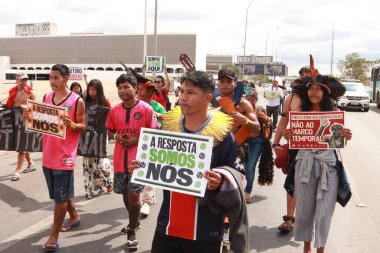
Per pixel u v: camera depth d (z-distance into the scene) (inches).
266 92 591.5
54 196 177.5
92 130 248.8
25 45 4859.7
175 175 100.2
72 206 205.9
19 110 295.4
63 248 181.9
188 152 99.7
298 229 162.9
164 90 307.1
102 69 4574.3
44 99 181.6
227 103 165.6
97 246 184.7
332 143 155.1
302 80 163.9
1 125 295.0
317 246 154.7
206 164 97.4
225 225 155.9
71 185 183.6
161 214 105.9
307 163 158.4
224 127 101.9
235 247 101.0
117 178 180.1
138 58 4426.7
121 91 176.1
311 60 160.4
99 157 252.2
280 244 190.7
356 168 362.3
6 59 4756.4
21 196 260.1
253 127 167.8
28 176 309.1
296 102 167.9
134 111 177.3
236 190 98.3
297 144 157.5
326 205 154.8
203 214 100.5
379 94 1167.6
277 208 245.4
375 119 852.6
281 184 305.1
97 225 210.8
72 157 176.9
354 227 214.4
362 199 265.4
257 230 208.2
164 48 4279.0
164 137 102.3
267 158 249.1
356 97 1047.0
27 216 224.4
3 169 331.3
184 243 102.8
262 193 279.4
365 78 2817.4
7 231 201.9
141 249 181.8
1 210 233.5
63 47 4709.6
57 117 171.2
